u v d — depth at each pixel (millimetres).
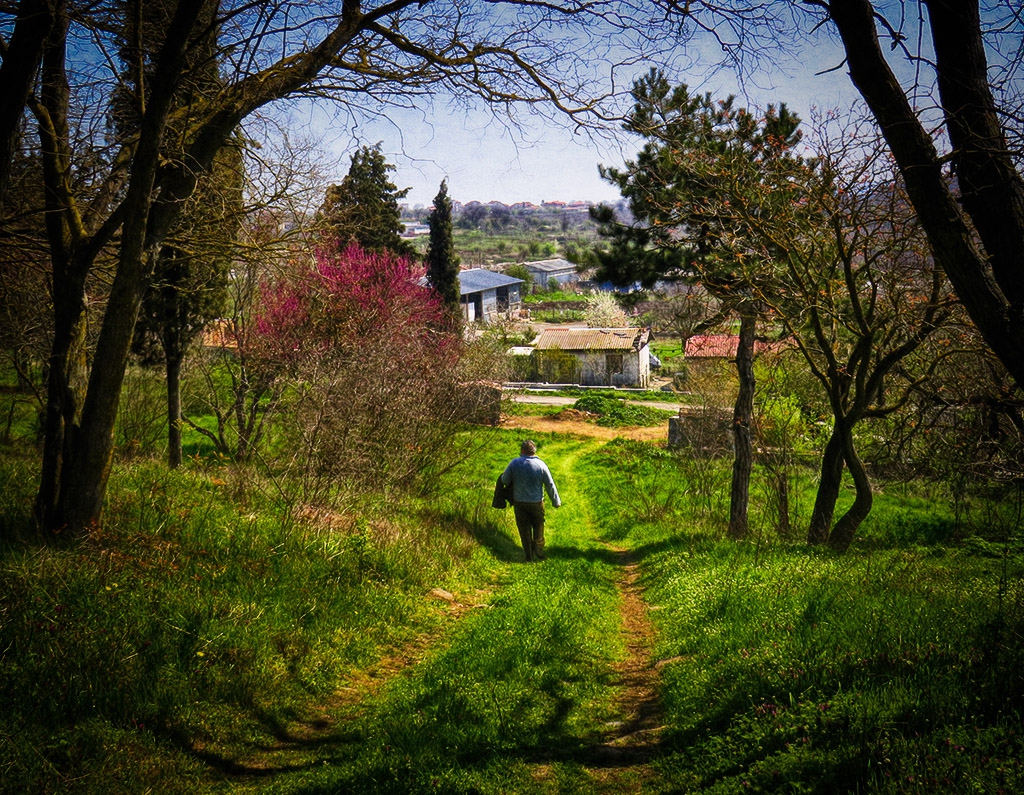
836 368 12508
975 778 3098
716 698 5168
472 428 21422
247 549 8148
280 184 10305
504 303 98812
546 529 19094
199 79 8617
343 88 8656
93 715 4520
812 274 12477
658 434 44062
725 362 26188
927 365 13133
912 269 11188
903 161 4777
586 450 37938
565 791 4125
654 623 9023
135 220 7211
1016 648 4648
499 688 5887
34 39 5984
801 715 4254
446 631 8203
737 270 12609
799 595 7469
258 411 20203
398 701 5754
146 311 17141
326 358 13914
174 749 4500
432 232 56219
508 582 11406
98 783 3879
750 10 6539
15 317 13719
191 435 25641
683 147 10055
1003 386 11594
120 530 7602
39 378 18625
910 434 13492
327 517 10242
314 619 7148
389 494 14375
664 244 16969
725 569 10078
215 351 20969
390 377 15344
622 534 18984
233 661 5730
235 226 10570
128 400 20422
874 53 4730
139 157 7059
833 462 13141
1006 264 4504
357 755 4621
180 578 6805
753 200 11781
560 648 7262
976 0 4613
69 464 7277
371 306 20656
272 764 4688
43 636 4996
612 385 65875
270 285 18062
